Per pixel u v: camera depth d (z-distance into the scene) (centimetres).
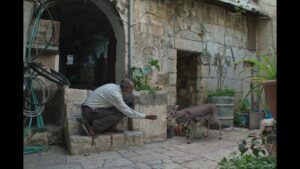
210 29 779
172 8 696
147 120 517
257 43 913
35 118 495
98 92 433
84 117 427
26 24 455
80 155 399
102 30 950
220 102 696
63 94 473
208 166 343
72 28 958
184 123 572
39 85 481
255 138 276
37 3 478
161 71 663
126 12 607
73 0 754
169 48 684
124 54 602
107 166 341
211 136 581
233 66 834
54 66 529
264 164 244
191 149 448
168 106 669
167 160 372
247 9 807
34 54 508
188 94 783
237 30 855
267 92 217
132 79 589
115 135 442
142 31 634
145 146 471
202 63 756
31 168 329
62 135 473
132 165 346
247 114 736
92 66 1052
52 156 392
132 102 480
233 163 269
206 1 748
